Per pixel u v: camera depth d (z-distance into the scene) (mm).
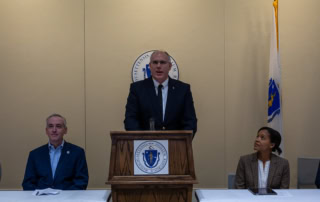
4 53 3934
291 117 3914
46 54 3926
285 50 3920
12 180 3941
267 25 3885
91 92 3918
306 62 3906
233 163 3924
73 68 3924
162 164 1869
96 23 3914
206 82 3914
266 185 2830
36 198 2051
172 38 3902
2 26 3932
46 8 3926
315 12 3898
